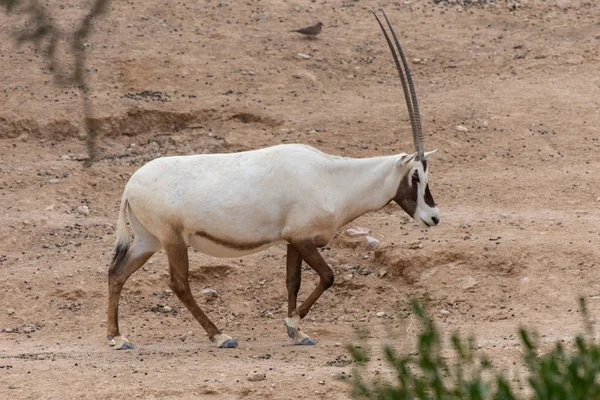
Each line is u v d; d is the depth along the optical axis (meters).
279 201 31.39
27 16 64.38
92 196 47.91
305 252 31.69
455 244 39.22
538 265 37.44
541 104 56.03
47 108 54.59
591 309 34.16
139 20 66.38
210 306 37.59
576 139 52.06
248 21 67.31
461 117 54.44
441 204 45.62
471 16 69.19
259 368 27.97
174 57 60.91
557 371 13.73
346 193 32.31
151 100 55.84
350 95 57.94
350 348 16.42
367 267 39.97
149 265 40.12
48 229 44.19
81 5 67.38
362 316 36.56
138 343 33.44
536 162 49.91
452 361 27.20
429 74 61.31
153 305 37.53
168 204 31.41
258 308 37.69
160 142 53.22
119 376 27.34
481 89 58.62
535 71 61.09
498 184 47.41
